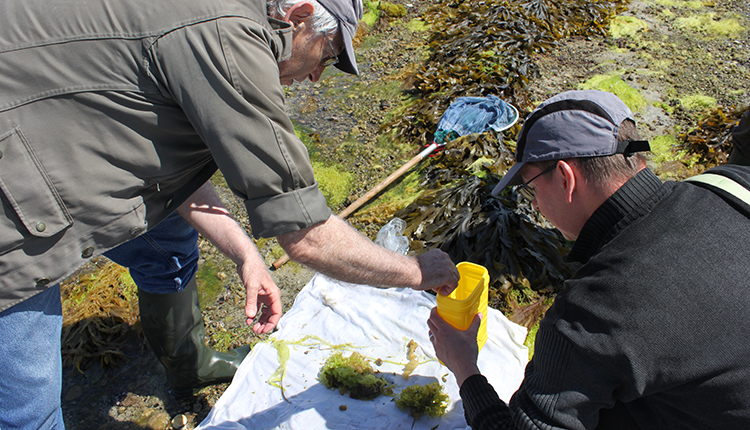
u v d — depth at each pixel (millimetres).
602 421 1304
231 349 2609
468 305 1676
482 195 3146
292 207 1265
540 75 4559
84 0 1160
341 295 2633
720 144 3561
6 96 1143
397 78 4906
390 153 3971
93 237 1340
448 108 3879
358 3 1492
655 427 1173
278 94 1237
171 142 1312
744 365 1010
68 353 2617
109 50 1151
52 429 1658
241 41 1167
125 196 1328
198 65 1149
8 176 1161
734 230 1075
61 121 1171
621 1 5832
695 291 1024
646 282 1054
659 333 1025
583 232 1296
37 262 1290
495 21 5141
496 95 4234
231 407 2135
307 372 2254
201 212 1776
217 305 2877
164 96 1205
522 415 1209
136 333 2732
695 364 1021
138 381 2535
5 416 1495
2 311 1336
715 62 4730
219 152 1206
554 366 1153
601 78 4512
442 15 5805
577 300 1139
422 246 2955
